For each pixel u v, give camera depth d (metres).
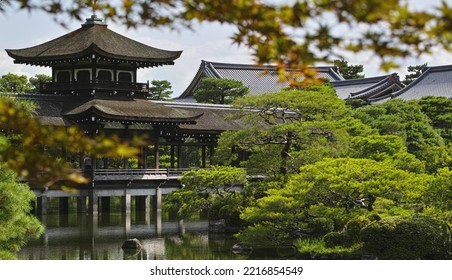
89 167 59.06
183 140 65.62
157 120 60.22
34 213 55.31
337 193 34.31
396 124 61.00
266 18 6.26
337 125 47.16
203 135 65.69
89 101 62.41
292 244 35.34
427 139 63.59
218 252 36.88
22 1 7.50
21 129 7.16
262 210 34.69
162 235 45.03
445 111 76.50
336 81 115.62
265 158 44.69
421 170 43.69
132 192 59.09
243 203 44.53
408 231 30.53
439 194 32.97
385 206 34.28
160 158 75.81
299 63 6.61
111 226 50.09
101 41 64.62
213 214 46.31
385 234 30.80
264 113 46.69
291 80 7.28
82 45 63.84
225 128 65.94
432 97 77.38
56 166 6.84
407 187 32.97
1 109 7.07
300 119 46.50
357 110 67.38
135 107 62.81
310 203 35.12
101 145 6.89
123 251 37.88
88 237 43.75
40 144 7.28
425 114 73.69
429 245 30.39
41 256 35.75
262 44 6.78
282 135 44.78
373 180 32.88
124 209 58.72
